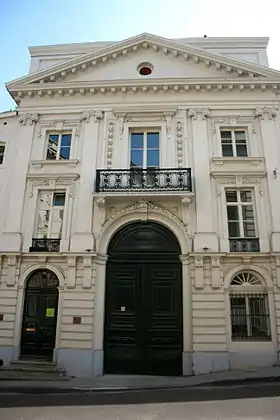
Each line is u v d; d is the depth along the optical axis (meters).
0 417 6.32
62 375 11.77
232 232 13.68
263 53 16.53
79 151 14.90
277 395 8.08
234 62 15.18
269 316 12.44
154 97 15.42
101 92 15.51
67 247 13.55
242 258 12.96
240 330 12.50
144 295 13.26
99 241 13.48
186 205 13.57
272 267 12.82
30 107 15.72
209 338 12.13
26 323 13.13
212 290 12.61
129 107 15.27
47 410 6.90
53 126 15.47
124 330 12.94
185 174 13.84
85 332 12.46
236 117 15.08
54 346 12.71
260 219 13.52
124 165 14.52
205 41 16.86
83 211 13.83
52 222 14.22
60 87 15.49
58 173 14.45
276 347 12.11
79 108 15.50
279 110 15.04
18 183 14.55
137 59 16.05
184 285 13.02
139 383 10.45
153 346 12.70
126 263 13.66
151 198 13.75
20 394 8.64
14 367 12.04
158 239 13.84
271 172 14.02
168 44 15.78
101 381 10.91
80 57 15.66
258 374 10.78
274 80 15.01
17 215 14.08
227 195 14.19
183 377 11.51
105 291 13.31
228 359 11.97
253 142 14.69
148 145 15.12
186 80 15.14
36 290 13.46
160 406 7.19
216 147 14.72
